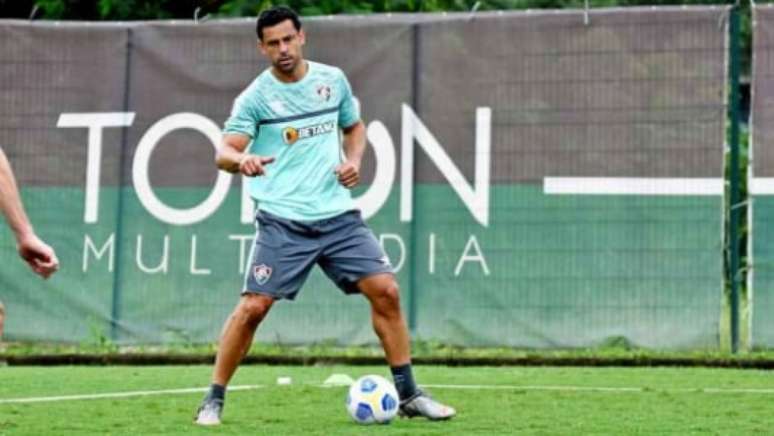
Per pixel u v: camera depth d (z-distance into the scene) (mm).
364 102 42875
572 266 41969
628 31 41688
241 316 26453
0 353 43625
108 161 44438
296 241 26516
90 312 44344
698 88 41344
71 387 34594
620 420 27250
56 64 44719
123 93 44375
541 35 42094
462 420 27031
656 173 41562
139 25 44375
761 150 40938
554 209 42031
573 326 41969
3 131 44875
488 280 42344
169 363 43125
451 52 42531
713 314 41281
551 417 27688
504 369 40406
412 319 42656
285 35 26219
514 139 42250
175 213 44000
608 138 41781
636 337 41719
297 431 25172
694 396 31953
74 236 44500
